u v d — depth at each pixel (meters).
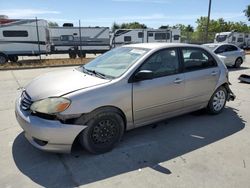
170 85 4.15
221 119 5.03
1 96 6.99
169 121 4.88
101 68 4.12
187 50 4.54
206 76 4.76
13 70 13.00
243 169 3.22
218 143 3.96
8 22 19.09
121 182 2.95
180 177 3.04
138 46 4.39
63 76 3.94
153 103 3.99
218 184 2.91
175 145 3.88
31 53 20.36
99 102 3.37
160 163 3.36
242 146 3.87
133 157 3.51
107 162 3.37
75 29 24.11
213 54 5.05
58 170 3.18
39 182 2.94
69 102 3.18
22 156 3.50
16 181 2.95
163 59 4.15
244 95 7.09
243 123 4.83
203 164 3.34
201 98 4.81
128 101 3.66
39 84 3.71
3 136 4.16
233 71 12.47
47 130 3.10
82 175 3.08
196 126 4.65
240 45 34.38
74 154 3.56
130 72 3.70
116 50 4.59
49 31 21.62
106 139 3.59
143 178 3.03
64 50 24.09
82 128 3.30
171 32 29.03
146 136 4.19
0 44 19.09
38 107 3.21
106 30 25.52
